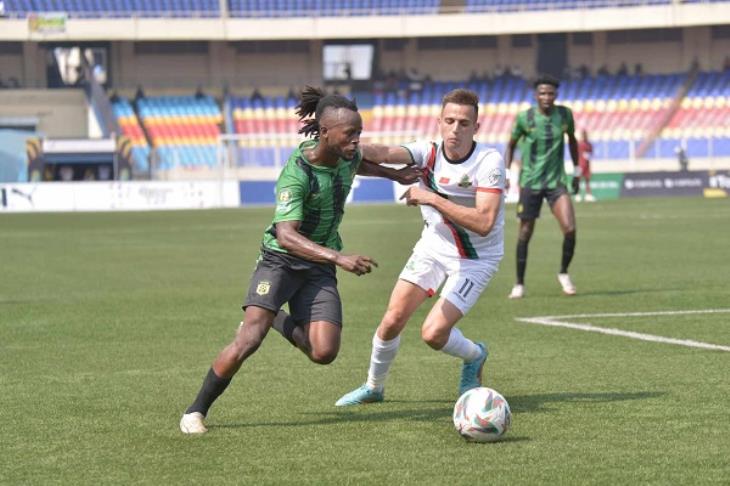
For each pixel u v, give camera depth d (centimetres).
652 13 11506
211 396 1355
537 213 2811
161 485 1109
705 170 9712
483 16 11688
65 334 2286
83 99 11581
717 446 1238
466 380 1562
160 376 1775
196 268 3888
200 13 11944
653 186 9656
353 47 12475
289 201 1341
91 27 11600
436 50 12419
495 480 1108
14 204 9338
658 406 1464
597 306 2605
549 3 11919
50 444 1300
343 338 2177
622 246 4478
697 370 1734
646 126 11388
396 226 6072
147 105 11775
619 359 1855
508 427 1292
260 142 11438
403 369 1808
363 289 3109
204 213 8294
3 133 10288
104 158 10338
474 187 1496
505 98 11888
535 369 1772
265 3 12106
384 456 1216
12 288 3253
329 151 1341
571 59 12331
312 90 1391
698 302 2644
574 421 1380
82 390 1655
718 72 11888
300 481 1116
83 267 3959
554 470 1144
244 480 1123
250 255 4466
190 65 12294
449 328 1486
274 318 1407
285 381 1705
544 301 2727
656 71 12231
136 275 3638
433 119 11788
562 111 2792
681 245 4484
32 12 11744
